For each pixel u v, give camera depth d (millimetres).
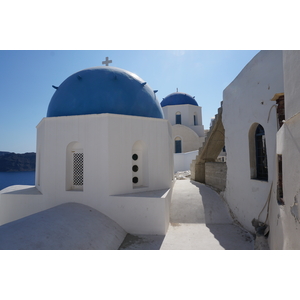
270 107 6246
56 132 8289
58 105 8680
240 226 8023
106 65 10336
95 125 7902
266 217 6355
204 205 9562
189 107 25406
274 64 6086
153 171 8844
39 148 9820
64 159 8188
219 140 12953
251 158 7496
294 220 3090
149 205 7457
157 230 7395
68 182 8359
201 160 14320
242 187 8000
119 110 8391
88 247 5582
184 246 6453
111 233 6832
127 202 7598
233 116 8836
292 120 3225
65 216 6508
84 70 9273
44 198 8375
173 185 11859
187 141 23688
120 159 8023
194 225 8297
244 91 7805
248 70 7504
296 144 3047
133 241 6922
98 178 7805
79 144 8469
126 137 8203
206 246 6414
